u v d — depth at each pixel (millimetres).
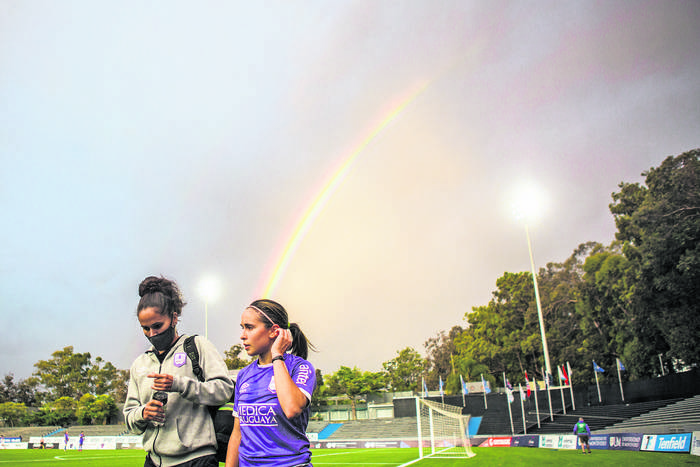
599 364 53281
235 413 3352
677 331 36688
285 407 2906
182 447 3654
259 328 3330
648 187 37969
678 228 33656
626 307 45969
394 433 61000
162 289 3934
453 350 97062
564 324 60594
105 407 78562
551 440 32688
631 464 17984
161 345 3910
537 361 63938
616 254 50344
